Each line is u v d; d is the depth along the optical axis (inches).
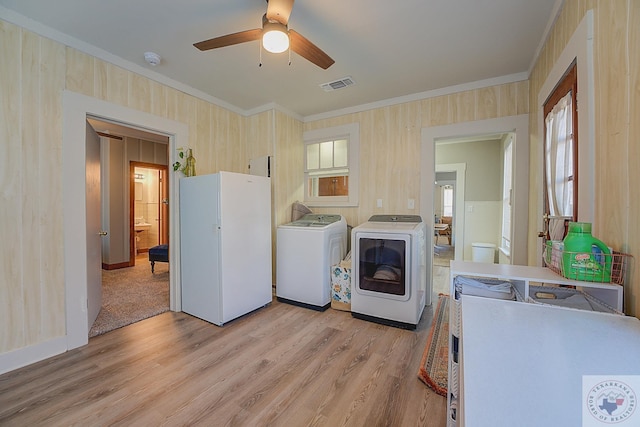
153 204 265.6
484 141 199.9
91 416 58.7
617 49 44.8
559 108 72.2
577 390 21.0
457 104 119.9
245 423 57.2
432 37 85.6
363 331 99.0
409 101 130.0
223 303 102.7
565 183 69.4
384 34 84.0
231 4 71.3
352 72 108.1
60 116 83.7
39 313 80.0
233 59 98.5
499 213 195.0
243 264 111.2
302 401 63.6
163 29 81.8
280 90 124.6
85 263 89.1
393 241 102.2
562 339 27.9
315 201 156.6
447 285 158.9
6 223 74.7
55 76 82.7
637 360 24.1
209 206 105.0
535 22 78.0
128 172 206.2
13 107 75.4
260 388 67.9
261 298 120.3
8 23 74.0
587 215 52.4
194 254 111.0
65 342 84.4
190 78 112.9
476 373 22.9
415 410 60.9
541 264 87.4
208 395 65.3
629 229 42.4
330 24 79.4
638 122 40.2
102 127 182.2
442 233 363.6
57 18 76.7
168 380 70.9
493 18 76.5
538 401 20.2
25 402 62.6
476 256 191.8
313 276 119.8
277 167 141.2
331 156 154.6
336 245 127.7
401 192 132.6
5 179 74.4
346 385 69.2
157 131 110.3
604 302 47.6
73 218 86.4
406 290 100.0
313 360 80.2
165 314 114.4
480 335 28.7
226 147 138.1
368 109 139.9
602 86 48.9
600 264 46.4
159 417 58.5
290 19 77.0
